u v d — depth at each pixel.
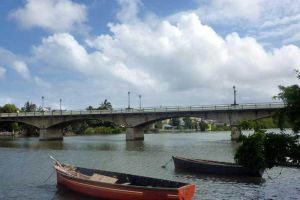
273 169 39.75
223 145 76.88
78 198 28.92
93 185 28.50
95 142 93.62
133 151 65.88
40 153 64.38
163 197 24.44
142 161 50.72
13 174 40.66
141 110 91.69
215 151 63.38
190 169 40.19
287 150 25.41
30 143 92.00
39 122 102.69
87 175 32.75
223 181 34.38
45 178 37.84
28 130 146.00
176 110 87.19
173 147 73.56
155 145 80.25
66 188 32.19
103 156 58.00
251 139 32.03
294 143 25.30
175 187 25.72
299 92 24.56
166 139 107.62
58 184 33.72
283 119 25.41
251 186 32.09
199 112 85.62
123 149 70.38
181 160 41.44
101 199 28.09
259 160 31.55
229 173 36.22
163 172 40.41
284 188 31.31
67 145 83.44
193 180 35.19
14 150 71.12
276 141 25.52
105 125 178.38
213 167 37.56
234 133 82.56
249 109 80.25
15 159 55.19
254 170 33.19
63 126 109.31
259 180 34.41
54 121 101.25
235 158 33.19
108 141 97.88
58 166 34.88
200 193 29.91
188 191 24.33
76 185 30.27
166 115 89.75
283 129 25.81
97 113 95.88
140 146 77.81
